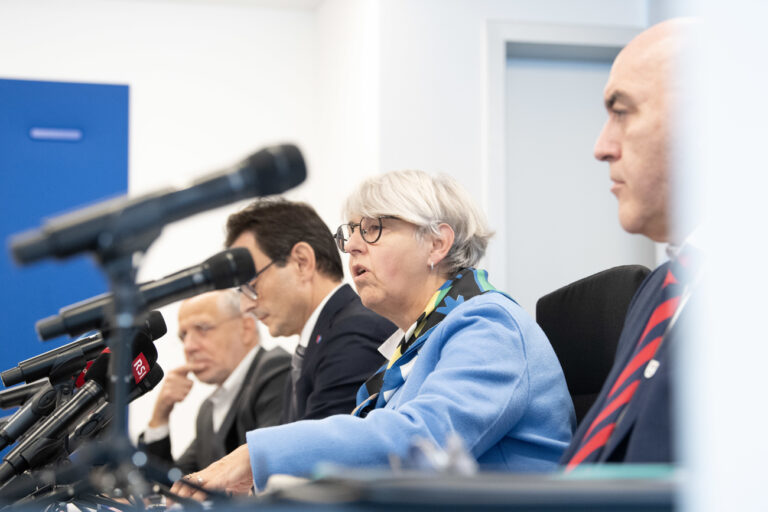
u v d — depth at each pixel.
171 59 5.26
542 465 1.72
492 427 1.66
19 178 4.93
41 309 4.77
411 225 2.04
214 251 5.11
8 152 4.92
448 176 2.13
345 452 1.58
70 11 5.13
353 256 2.10
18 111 4.95
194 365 3.64
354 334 2.56
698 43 0.75
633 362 1.33
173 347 4.79
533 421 1.75
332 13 5.14
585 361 1.98
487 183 4.50
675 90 1.31
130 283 0.97
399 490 0.64
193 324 3.62
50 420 1.54
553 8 4.60
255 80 5.36
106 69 5.16
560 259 4.70
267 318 2.82
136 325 0.99
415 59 4.49
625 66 1.35
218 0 5.29
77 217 0.96
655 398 1.19
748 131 0.72
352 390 2.50
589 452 1.28
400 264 2.04
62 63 5.11
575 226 4.72
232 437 3.41
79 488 1.38
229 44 5.34
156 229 0.97
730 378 0.70
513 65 4.72
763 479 0.69
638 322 1.44
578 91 4.77
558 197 4.72
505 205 4.55
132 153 5.16
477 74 4.55
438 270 2.06
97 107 5.06
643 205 1.36
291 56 5.42
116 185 5.06
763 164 0.72
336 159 5.07
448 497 0.64
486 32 4.54
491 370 1.70
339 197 5.02
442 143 4.49
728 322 0.71
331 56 5.15
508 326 1.81
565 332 2.03
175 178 5.22
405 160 4.46
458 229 2.06
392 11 4.48
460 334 1.80
